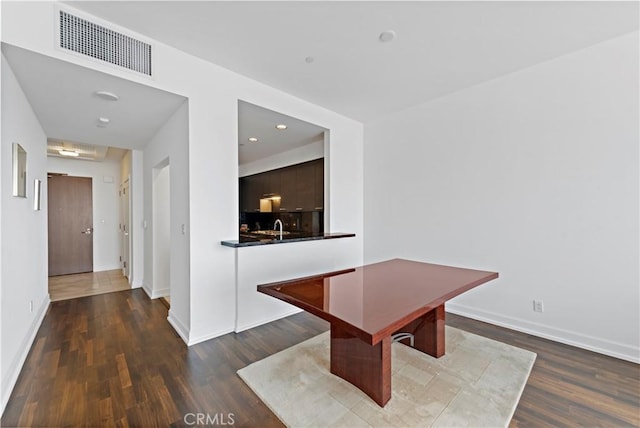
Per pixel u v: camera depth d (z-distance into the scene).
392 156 4.03
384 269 2.60
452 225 3.39
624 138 2.33
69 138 3.83
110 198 6.23
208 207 2.73
